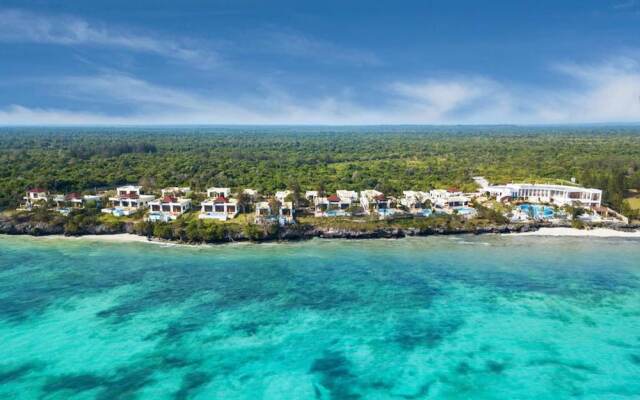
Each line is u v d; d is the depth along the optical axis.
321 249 88.06
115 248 87.56
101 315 57.22
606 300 62.91
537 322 56.41
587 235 99.44
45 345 49.97
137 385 43.62
